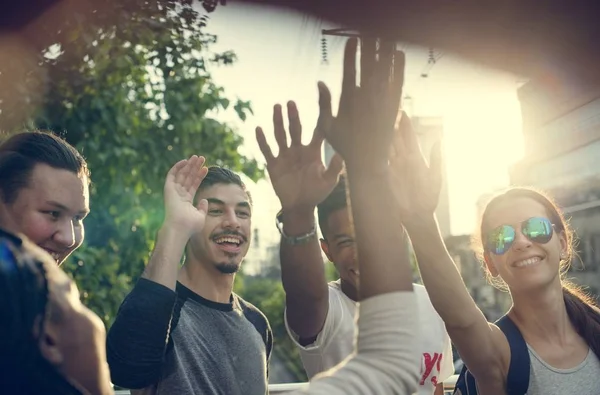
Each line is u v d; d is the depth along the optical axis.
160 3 4.34
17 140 1.57
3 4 3.53
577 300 2.10
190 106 6.45
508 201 2.08
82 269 5.31
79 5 4.02
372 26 1.19
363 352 1.15
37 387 0.98
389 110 1.21
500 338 1.95
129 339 1.66
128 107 5.76
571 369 1.95
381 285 1.16
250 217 2.34
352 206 1.20
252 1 2.47
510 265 2.02
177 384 1.97
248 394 2.18
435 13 2.46
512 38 3.41
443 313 1.74
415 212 1.52
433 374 2.34
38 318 1.00
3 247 1.04
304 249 1.74
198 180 1.95
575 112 5.17
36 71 4.08
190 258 2.27
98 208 5.85
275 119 1.52
